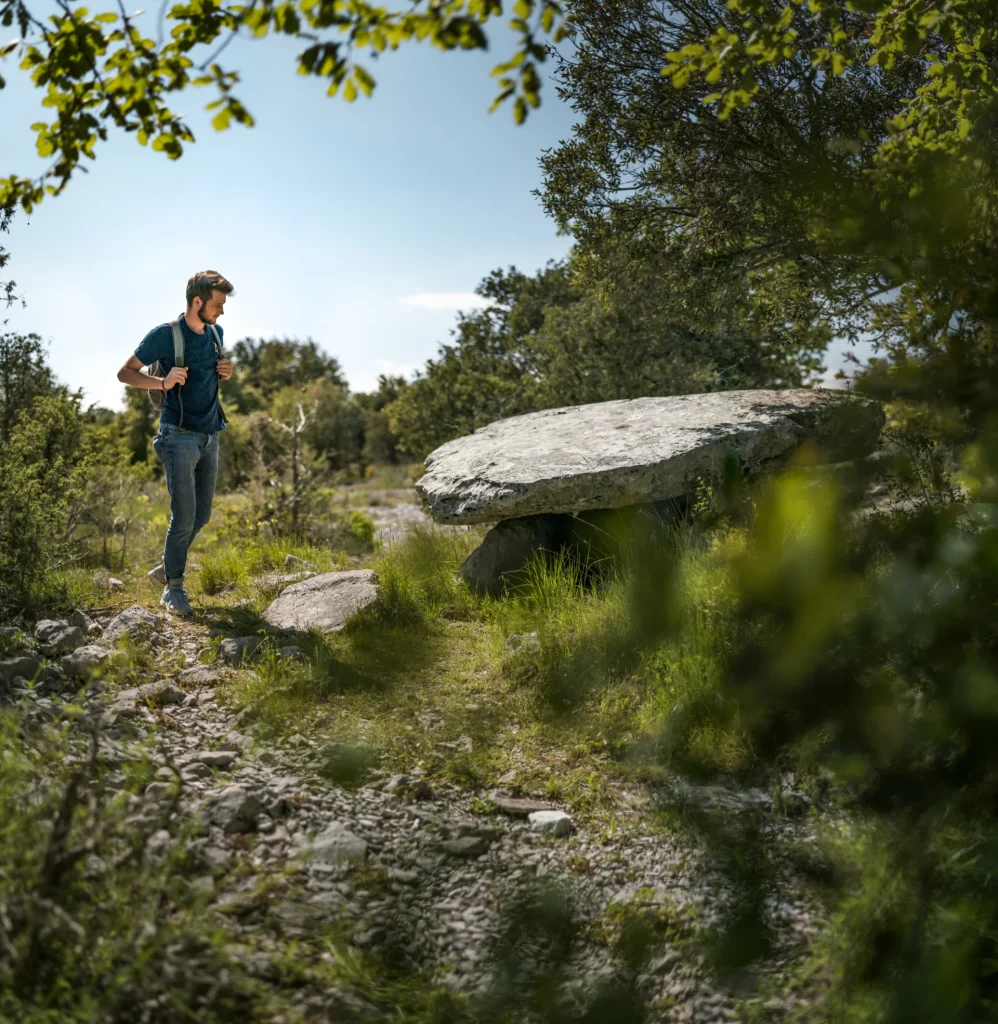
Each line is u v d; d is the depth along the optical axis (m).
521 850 3.10
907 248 2.18
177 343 5.15
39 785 2.84
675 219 6.86
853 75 6.05
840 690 1.95
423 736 3.86
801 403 6.48
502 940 2.62
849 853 2.74
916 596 1.80
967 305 2.22
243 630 5.12
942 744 2.20
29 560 5.20
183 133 3.04
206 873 2.69
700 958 2.55
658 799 3.38
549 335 10.70
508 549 6.20
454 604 5.84
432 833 3.15
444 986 2.46
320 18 2.54
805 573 1.78
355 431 33.41
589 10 6.26
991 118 2.91
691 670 3.85
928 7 4.25
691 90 6.16
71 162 3.01
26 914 2.09
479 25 2.46
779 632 1.87
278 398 21.42
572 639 4.53
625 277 7.25
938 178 2.20
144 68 2.95
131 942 2.13
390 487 21.84
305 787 3.37
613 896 2.85
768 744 3.46
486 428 7.91
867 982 2.28
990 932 2.24
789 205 2.58
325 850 2.95
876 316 3.27
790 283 6.14
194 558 8.02
